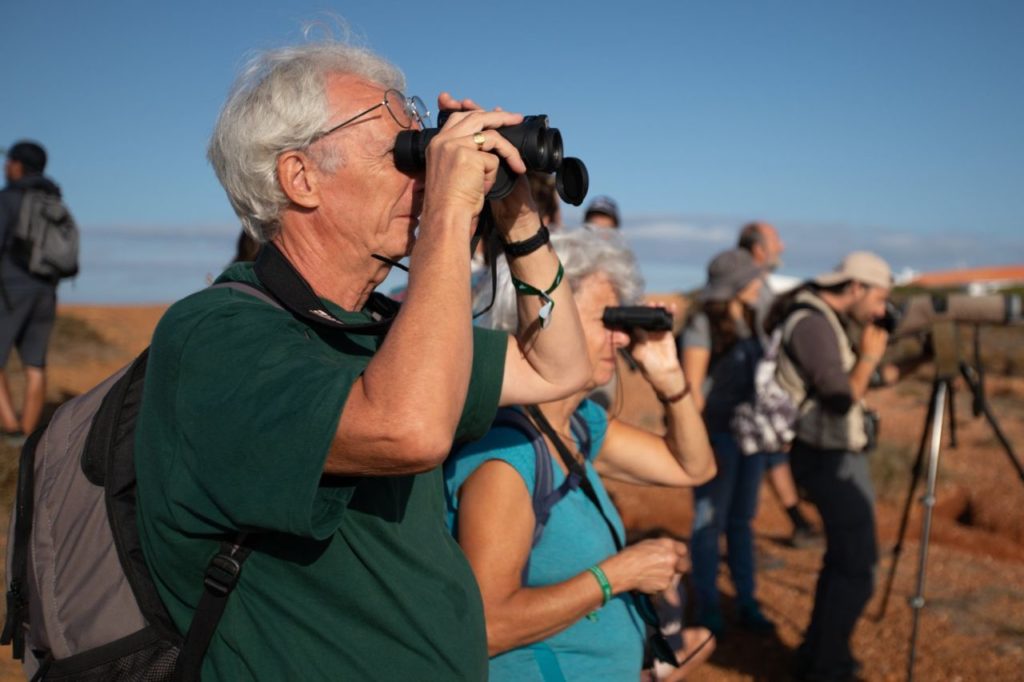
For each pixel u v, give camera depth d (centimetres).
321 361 135
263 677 140
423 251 136
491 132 144
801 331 423
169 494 134
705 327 497
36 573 150
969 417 1180
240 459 128
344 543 144
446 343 129
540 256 187
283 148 148
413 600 150
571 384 195
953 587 581
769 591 582
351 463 129
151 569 142
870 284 434
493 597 195
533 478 205
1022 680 455
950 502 812
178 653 142
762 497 820
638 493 796
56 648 148
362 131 149
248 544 139
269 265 151
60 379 1143
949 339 438
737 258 496
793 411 428
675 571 218
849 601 427
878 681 457
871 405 1295
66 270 688
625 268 238
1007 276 8906
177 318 141
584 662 215
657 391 261
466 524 200
